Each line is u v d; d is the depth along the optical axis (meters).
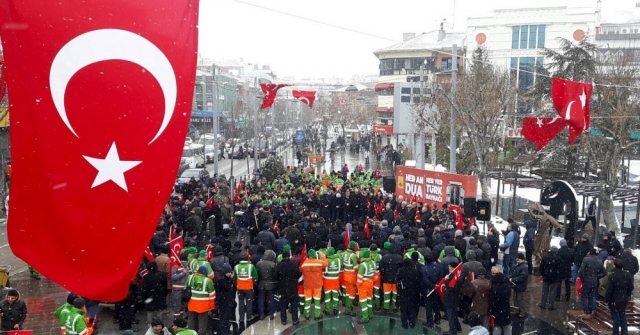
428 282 12.11
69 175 3.83
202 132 71.75
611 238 14.82
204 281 11.09
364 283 12.44
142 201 3.99
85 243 3.88
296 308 12.53
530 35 53.25
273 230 16.69
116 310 12.08
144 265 13.45
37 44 3.74
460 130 30.77
